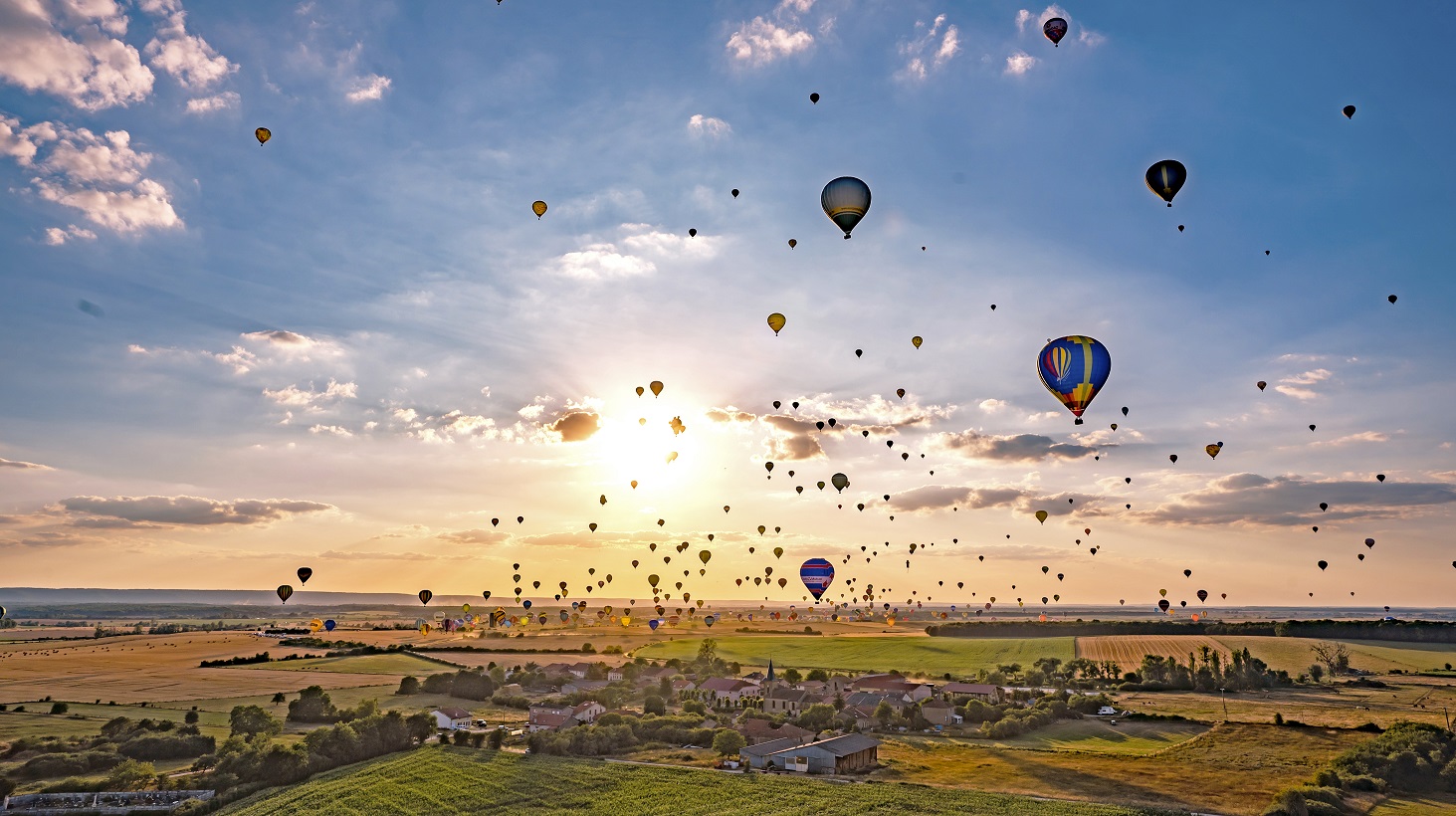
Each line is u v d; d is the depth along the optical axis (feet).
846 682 449.48
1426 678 453.99
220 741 276.41
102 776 236.63
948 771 234.79
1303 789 197.06
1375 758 221.87
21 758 253.03
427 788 214.69
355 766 240.12
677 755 257.34
